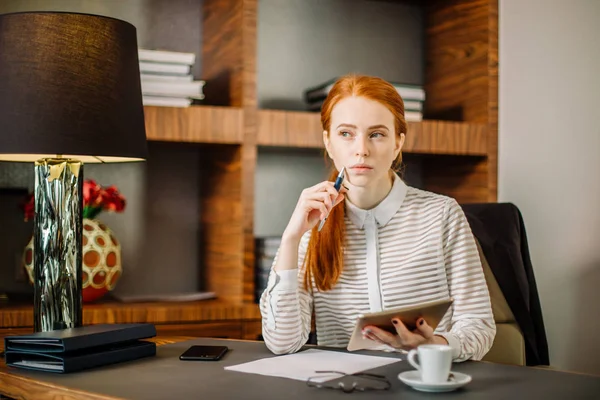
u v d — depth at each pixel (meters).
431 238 1.71
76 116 1.68
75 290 1.74
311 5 3.06
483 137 2.85
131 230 2.83
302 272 1.75
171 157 2.89
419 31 3.23
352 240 1.74
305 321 1.68
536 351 2.27
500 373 1.34
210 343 1.69
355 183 1.63
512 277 2.28
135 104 1.81
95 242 2.47
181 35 2.90
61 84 1.67
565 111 2.96
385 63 3.18
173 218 2.89
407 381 1.21
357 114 1.61
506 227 2.33
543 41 2.94
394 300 1.71
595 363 2.96
